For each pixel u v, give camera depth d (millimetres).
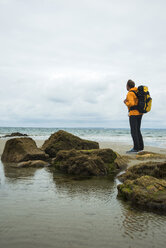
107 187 4512
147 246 2111
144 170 5086
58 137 9125
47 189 4234
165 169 4789
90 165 5914
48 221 2652
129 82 9875
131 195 3621
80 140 9266
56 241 2154
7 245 2055
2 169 6488
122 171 6516
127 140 19672
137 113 9711
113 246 2092
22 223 2572
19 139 8430
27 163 7180
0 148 11719
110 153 7113
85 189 4309
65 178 5398
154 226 2604
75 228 2475
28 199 3553
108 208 3234
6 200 3467
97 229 2471
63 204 3346
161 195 3377
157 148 11742
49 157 8773
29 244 2080
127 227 2553
